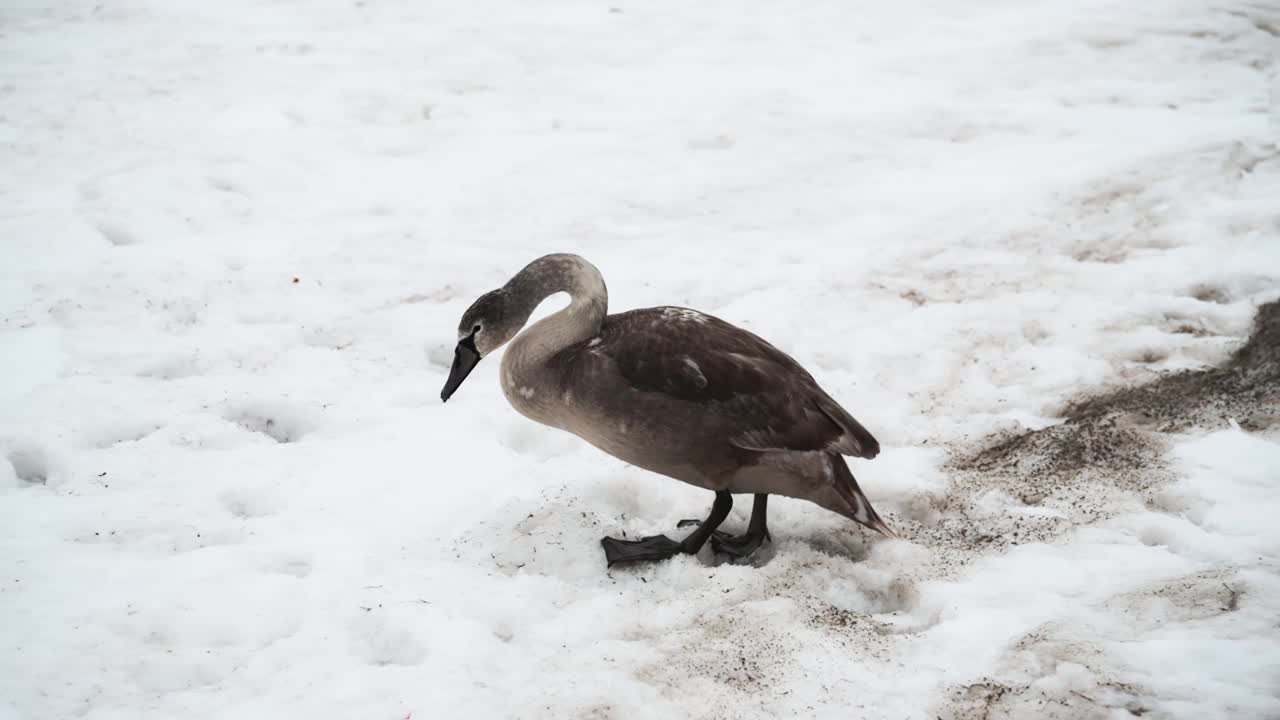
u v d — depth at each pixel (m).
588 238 7.48
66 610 3.88
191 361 5.86
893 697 3.58
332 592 4.06
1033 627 3.90
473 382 5.89
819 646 3.82
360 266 7.00
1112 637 3.81
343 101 9.66
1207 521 4.57
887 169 8.52
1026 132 9.12
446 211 7.84
